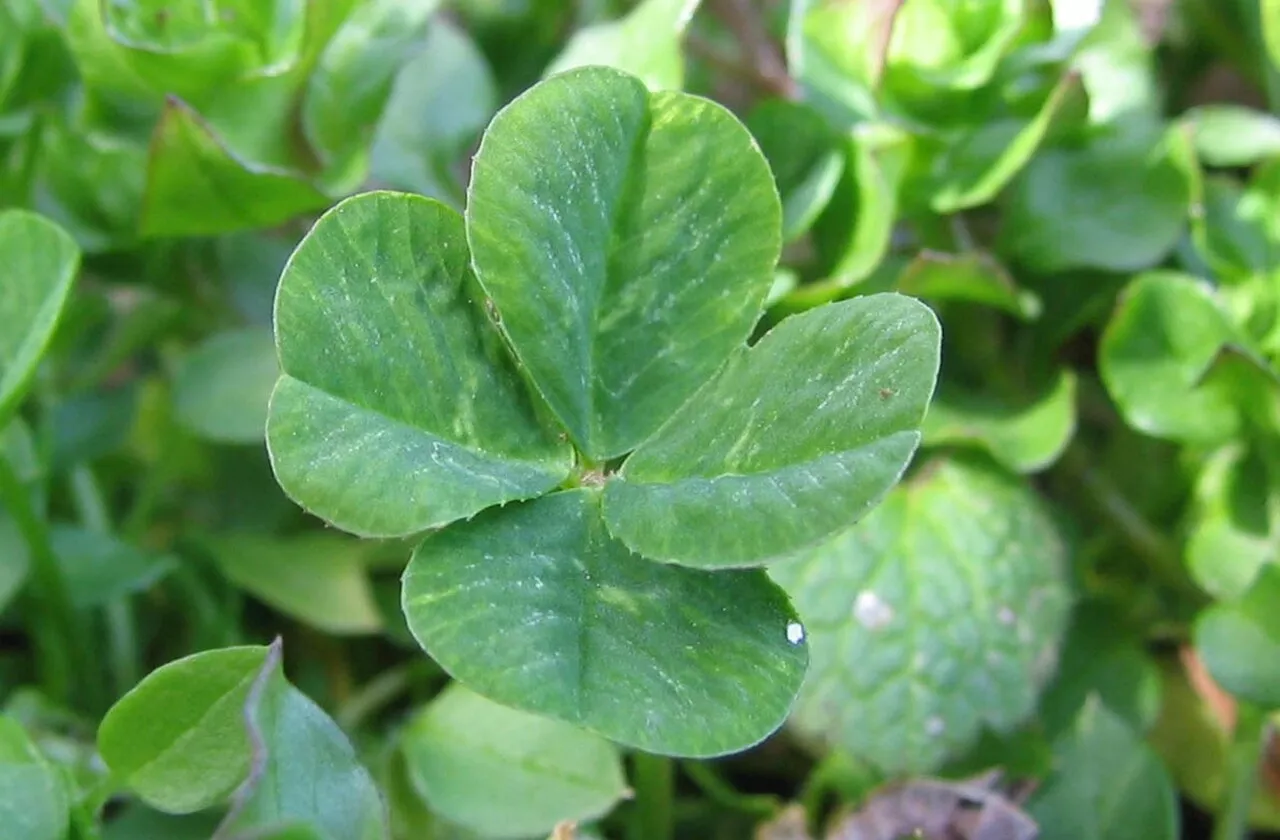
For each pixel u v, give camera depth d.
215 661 0.18
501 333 0.19
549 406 0.18
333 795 0.18
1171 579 0.23
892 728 0.21
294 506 0.24
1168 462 0.24
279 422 0.18
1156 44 0.26
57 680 0.22
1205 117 0.24
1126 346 0.22
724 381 0.18
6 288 0.20
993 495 0.22
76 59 0.22
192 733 0.18
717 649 0.18
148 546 0.24
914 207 0.23
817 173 0.22
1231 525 0.22
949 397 0.23
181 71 0.21
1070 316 0.24
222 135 0.22
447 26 0.25
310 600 0.23
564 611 0.18
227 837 0.17
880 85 0.22
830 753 0.22
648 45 0.22
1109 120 0.24
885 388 0.17
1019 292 0.23
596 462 0.19
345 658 0.24
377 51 0.22
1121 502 0.23
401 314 0.18
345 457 0.18
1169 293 0.22
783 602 0.18
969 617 0.22
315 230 0.18
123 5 0.21
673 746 0.17
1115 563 0.24
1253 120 0.24
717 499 0.18
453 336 0.18
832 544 0.22
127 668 0.23
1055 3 0.22
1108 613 0.23
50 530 0.23
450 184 0.24
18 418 0.22
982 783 0.21
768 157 0.22
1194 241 0.23
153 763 0.18
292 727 0.18
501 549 0.18
